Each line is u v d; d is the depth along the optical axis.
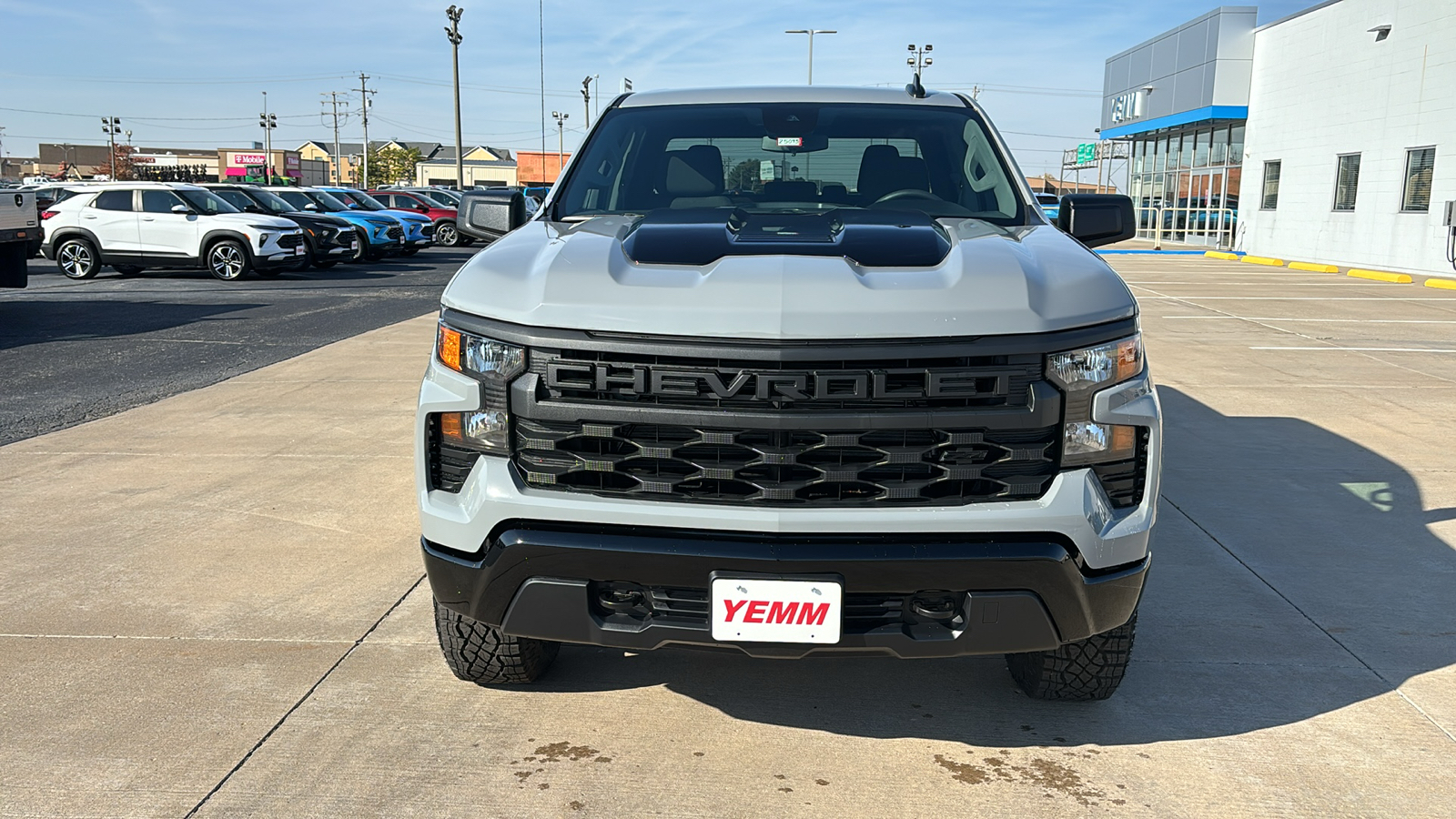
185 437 6.38
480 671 3.12
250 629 3.61
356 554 4.34
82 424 6.72
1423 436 6.58
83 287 16.38
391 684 3.22
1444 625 3.74
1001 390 2.39
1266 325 12.11
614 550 2.43
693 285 2.47
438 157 147.12
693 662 3.41
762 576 2.39
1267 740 2.95
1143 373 2.59
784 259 2.58
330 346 10.00
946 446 2.41
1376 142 21.42
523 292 2.55
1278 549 4.53
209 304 13.87
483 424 2.54
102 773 2.71
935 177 3.66
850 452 2.40
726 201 3.59
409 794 2.64
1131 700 3.18
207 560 4.27
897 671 3.36
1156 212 35.09
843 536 2.40
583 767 2.78
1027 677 3.10
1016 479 2.43
